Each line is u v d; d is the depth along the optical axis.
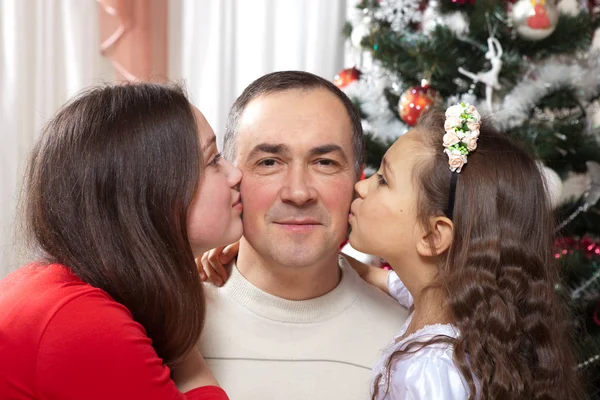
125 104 1.15
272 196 1.35
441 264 1.33
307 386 1.43
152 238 1.12
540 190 1.35
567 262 2.14
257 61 3.56
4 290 1.10
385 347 1.41
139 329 1.07
